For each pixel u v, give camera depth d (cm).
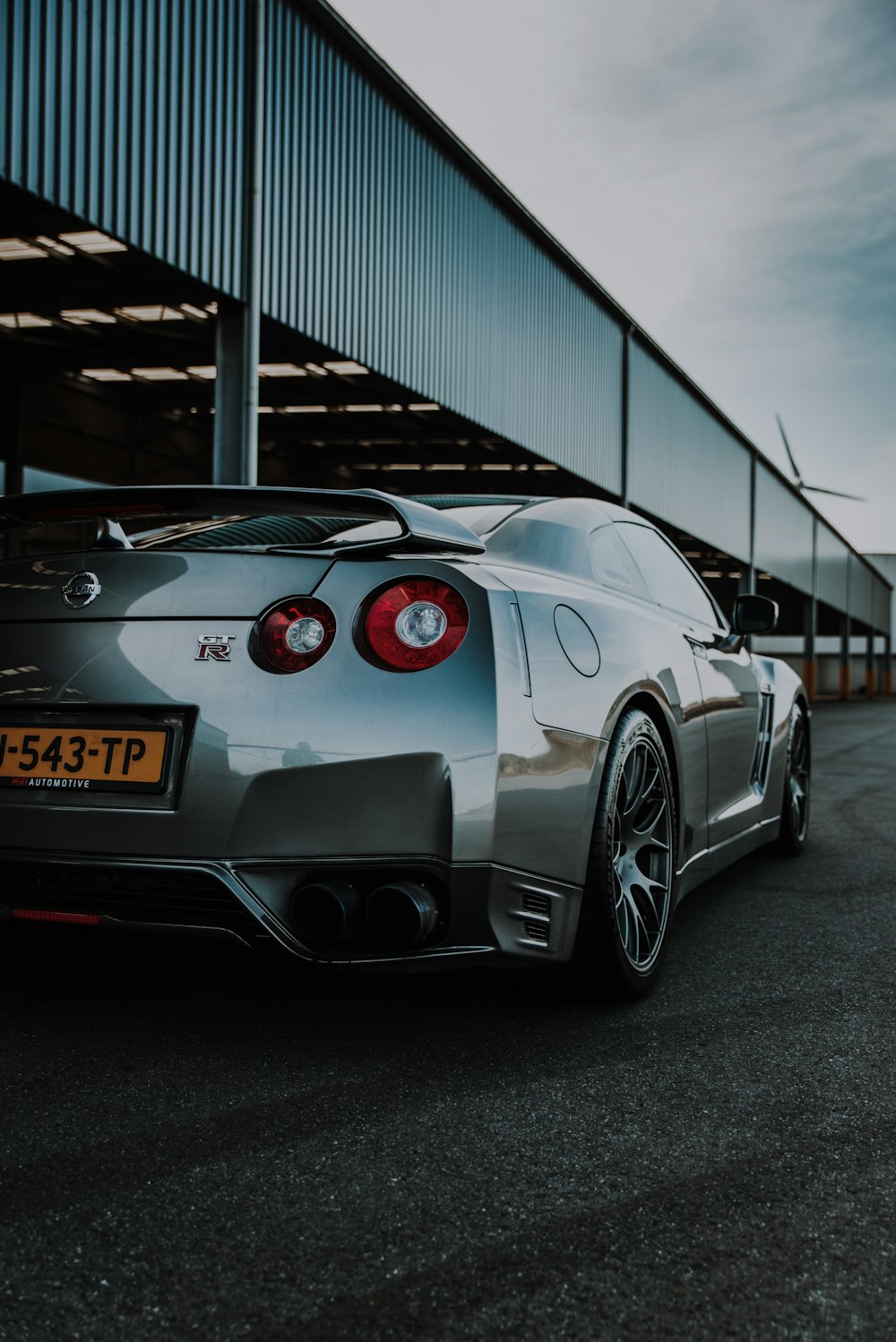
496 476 1515
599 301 1504
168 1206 126
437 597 172
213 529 222
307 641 170
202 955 235
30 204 599
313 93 845
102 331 962
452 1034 189
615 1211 127
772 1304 108
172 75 677
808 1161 141
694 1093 164
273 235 798
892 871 360
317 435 1309
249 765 167
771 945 257
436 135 1048
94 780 175
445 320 1088
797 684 382
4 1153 140
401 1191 131
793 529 2767
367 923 166
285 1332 102
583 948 197
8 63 562
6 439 1059
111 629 179
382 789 166
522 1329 103
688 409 1916
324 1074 169
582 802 190
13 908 182
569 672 191
